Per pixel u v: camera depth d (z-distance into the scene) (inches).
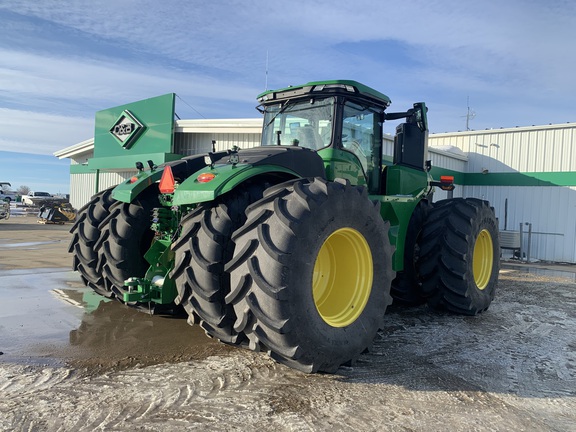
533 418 112.0
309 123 187.6
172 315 193.3
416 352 159.6
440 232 206.4
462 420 109.5
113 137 645.9
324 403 115.5
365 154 201.9
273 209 124.4
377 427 104.3
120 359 141.3
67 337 162.2
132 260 179.9
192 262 133.4
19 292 235.0
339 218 132.9
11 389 117.2
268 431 100.1
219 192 129.6
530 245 527.2
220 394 118.1
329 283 149.6
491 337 179.8
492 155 565.9
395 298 223.5
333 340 129.5
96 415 104.3
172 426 100.5
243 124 512.4
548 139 523.8
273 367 138.2
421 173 225.6
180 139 581.0
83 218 201.9
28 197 1596.9
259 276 118.4
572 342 175.3
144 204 182.7
